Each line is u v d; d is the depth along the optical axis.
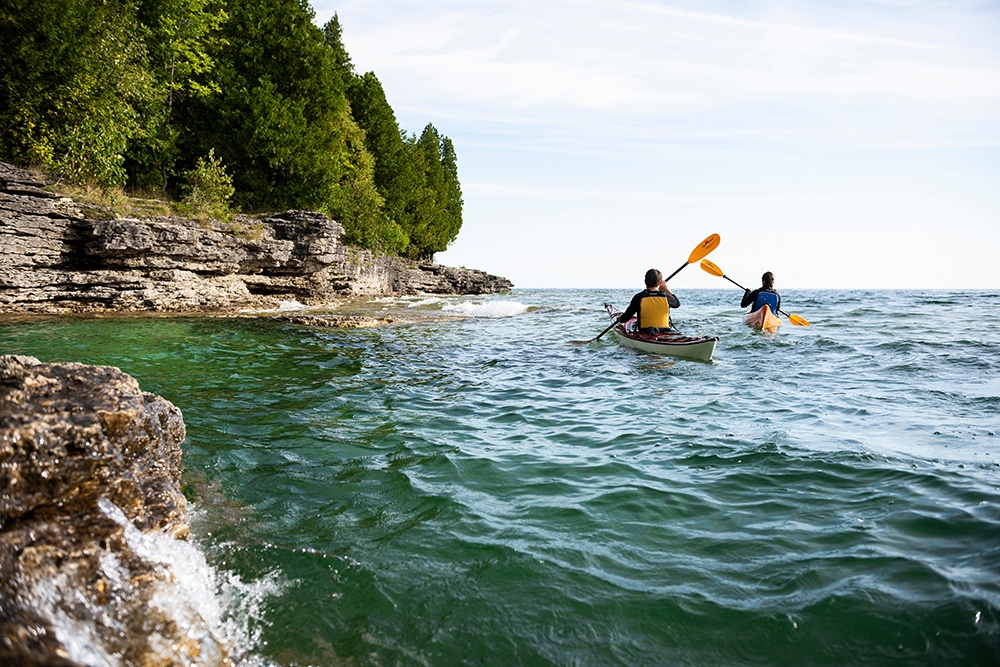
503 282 73.75
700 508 3.64
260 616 2.48
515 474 4.31
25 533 1.97
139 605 2.05
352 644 2.33
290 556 3.00
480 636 2.39
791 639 2.33
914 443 4.82
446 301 30.69
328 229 21.95
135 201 17.17
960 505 3.47
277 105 23.86
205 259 16.98
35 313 13.27
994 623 2.30
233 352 9.51
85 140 15.52
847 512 3.49
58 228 13.95
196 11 20.69
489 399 6.97
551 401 6.86
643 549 3.11
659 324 11.23
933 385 7.36
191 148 22.98
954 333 13.41
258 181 24.61
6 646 1.56
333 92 27.77
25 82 14.29
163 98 20.30
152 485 2.83
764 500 3.74
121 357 8.34
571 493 3.92
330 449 4.84
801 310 22.50
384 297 33.75
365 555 3.04
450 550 3.10
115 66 15.73
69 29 14.42
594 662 2.24
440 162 64.56
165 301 15.74
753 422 5.69
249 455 4.61
